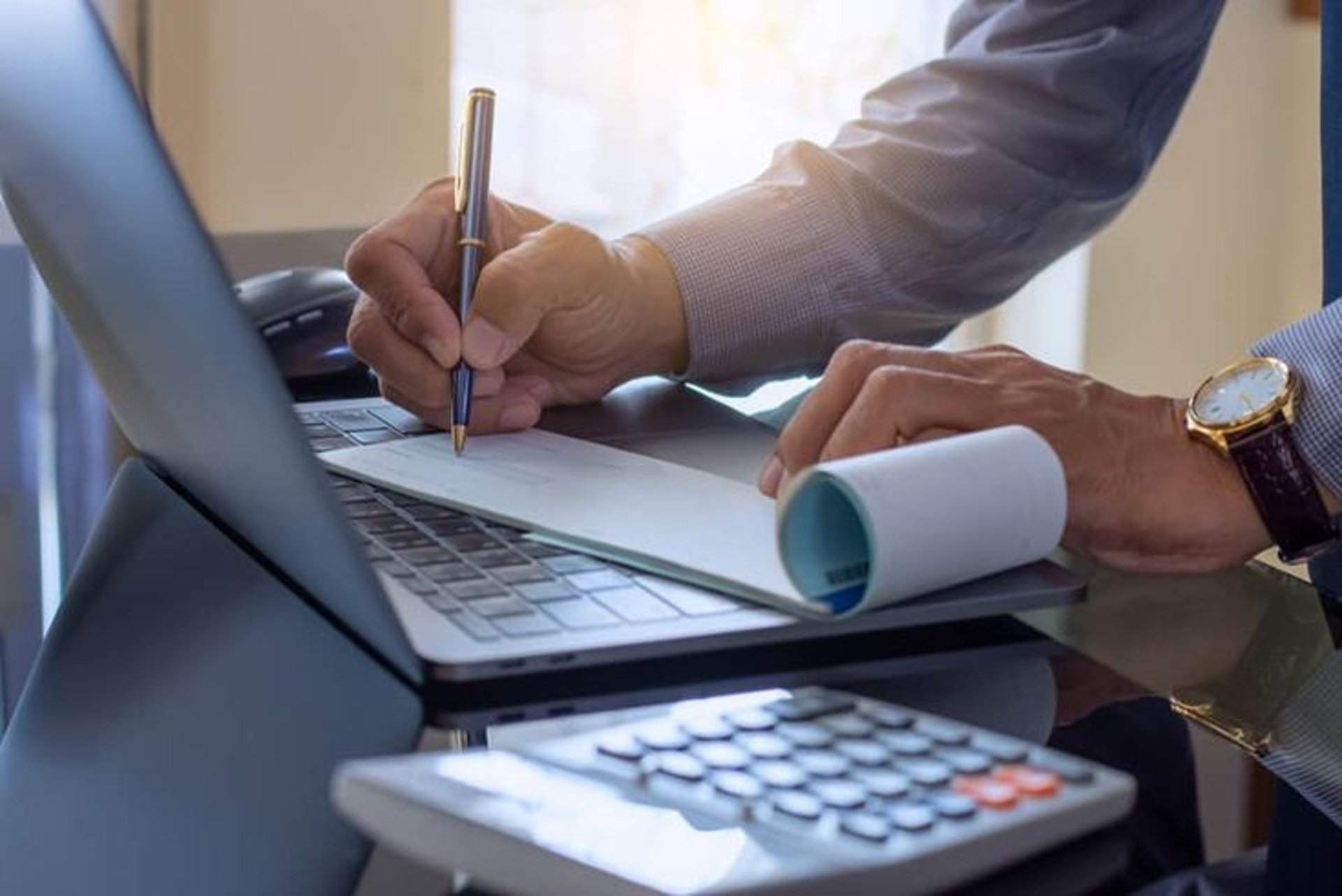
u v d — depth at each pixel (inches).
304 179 71.5
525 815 17.6
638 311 38.4
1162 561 31.0
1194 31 46.3
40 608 30.0
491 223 37.4
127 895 20.4
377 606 23.6
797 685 24.0
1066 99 44.9
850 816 18.2
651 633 24.4
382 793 18.1
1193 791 21.3
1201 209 90.6
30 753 24.6
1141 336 91.2
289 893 19.1
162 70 68.2
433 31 72.2
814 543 25.1
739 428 36.3
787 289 40.8
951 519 25.4
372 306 35.6
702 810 18.2
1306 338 32.4
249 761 23.0
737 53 78.4
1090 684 24.8
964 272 43.8
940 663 25.3
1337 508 31.6
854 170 43.3
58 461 39.8
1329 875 19.4
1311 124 91.6
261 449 24.9
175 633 28.2
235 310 22.5
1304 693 24.7
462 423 33.5
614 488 30.8
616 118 77.0
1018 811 18.7
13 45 28.3
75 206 28.0
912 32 80.5
